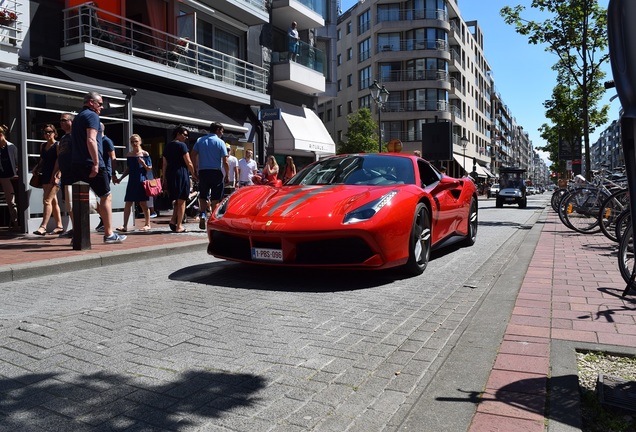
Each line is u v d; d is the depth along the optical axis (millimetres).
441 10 47938
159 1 15602
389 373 2562
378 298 4207
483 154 70438
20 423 2027
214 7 17734
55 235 8031
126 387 2369
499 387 2318
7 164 8227
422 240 5277
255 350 2887
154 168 15125
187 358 2748
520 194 23609
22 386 2379
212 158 8633
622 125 2041
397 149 14492
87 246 6355
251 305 3932
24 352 2822
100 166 6750
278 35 22781
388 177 5520
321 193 4988
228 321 3475
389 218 4551
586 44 15484
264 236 4562
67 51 12852
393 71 48438
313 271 5371
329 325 3402
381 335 3195
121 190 9617
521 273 5203
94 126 6332
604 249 6996
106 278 5090
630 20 1978
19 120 8031
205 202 8820
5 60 11281
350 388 2381
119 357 2754
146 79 15078
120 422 2037
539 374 2451
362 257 4473
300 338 3119
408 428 1975
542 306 3777
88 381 2439
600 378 2363
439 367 2604
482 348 2854
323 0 25812
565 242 7906
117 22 14453
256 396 2289
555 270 5328
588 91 16000
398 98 48406
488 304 3885
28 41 12242
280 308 3844
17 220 8398
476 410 2102
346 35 54781
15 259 5527
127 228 8977
